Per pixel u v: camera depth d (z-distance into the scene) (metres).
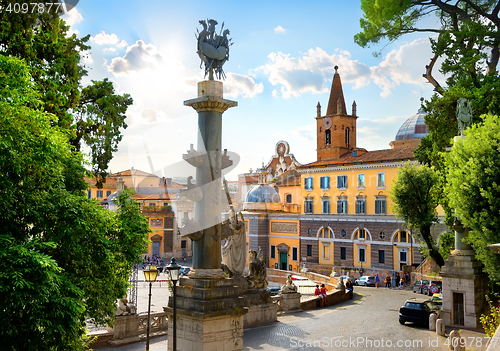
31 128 9.21
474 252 22.69
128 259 12.65
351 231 56.28
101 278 11.05
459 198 20.12
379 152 57.00
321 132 66.56
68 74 18.23
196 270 12.55
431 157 32.22
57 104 16.56
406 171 31.02
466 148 20.61
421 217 30.77
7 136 8.39
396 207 31.62
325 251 59.22
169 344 13.05
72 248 9.98
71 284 9.14
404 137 63.84
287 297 26.88
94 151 20.91
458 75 31.70
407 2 31.61
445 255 31.33
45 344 8.73
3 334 8.18
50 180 9.77
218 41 10.22
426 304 23.12
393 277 51.38
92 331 18.03
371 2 32.28
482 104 27.44
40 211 9.49
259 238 64.69
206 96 10.81
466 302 22.17
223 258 23.02
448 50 31.70
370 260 54.38
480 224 19.28
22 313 8.23
